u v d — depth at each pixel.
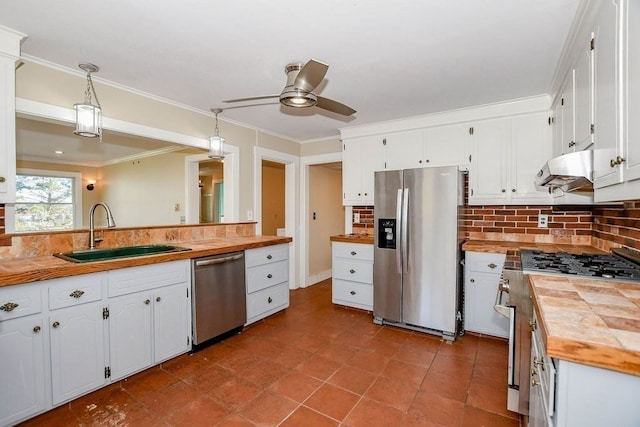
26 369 1.71
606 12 1.36
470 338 2.95
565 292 1.25
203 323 2.64
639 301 1.13
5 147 1.86
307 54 2.12
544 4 1.59
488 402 1.97
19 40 1.89
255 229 3.95
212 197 7.27
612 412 0.77
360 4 1.59
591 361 0.76
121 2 1.58
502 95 2.87
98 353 2.00
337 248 3.82
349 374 2.30
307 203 4.88
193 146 3.28
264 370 2.35
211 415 1.84
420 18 1.71
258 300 3.24
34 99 2.18
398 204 3.12
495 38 1.91
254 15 1.69
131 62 2.24
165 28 1.82
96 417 1.81
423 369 2.37
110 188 6.30
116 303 2.08
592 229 2.87
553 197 2.81
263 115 3.48
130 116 2.72
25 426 1.71
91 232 2.48
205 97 2.94
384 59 2.19
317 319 3.43
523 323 1.74
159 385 2.14
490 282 2.88
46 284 1.78
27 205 5.97
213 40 1.95
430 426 1.76
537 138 2.93
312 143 4.73
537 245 2.93
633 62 1.08
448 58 2.18
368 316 3.54
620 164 1.18
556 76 2.41
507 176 3.06
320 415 1.85
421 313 3.05
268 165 6.20
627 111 1.12
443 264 2.94
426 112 3.37
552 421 0.89
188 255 2.51
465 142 3.27
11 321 1.66
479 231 3.43
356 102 3.04
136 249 2.72
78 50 2.07
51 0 1.56
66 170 6.25
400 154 3.65
